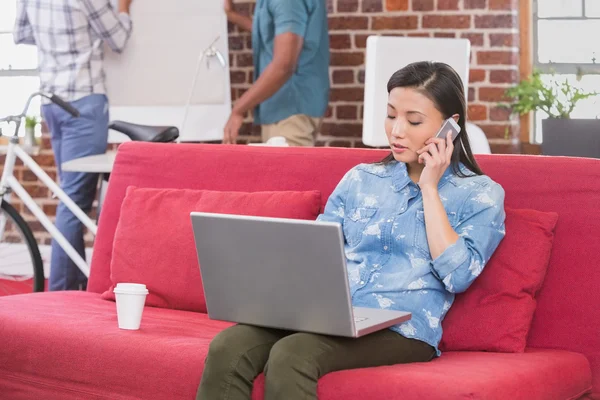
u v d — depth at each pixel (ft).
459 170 9.34
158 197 11.78
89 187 18.75
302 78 19.65
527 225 9.41
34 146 23.29
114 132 21.06
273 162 11.45
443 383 7.55
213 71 20.18
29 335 10.07
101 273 12.29
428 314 8.92
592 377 9.25
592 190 9.48
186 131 20.45
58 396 9.86
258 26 19.51
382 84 17.13
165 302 11.35
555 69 21.68
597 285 9.30
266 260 8.23
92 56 18.76
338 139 21.49
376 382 7.82
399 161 9.62
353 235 9.53
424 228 9.12
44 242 23.29
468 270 8.75
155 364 9.07
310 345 8.04
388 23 21.03
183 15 20.15
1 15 24.18
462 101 9.33
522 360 8.66
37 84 23.99
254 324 8.56
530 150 21.89
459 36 20.83
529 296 9.27
